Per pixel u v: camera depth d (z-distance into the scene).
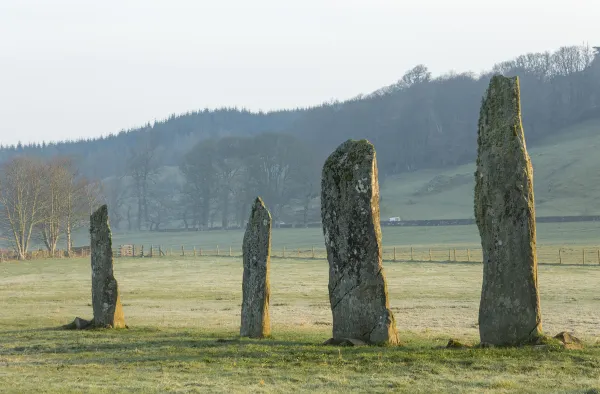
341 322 28.97
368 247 28.62
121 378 24.06
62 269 106.62
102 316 39.09
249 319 33.84
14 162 185.62
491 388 21.12
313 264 104.50
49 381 23.80
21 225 145.12
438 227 184.50
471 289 64.50
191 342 32.16
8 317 46.94
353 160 28.94
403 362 24.84
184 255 134.00
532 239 26.30
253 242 34.09
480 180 27.02
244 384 22.52
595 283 67.31
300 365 25.22
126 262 118.81
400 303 53.41
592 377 22.27
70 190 156.38
